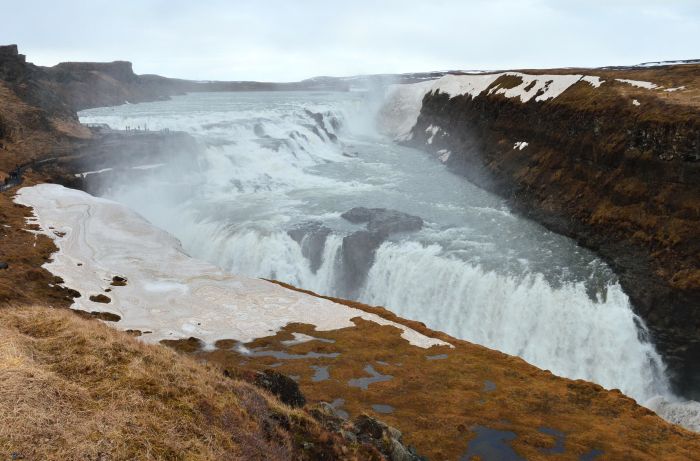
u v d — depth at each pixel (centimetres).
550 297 4538
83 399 1371
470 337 4872
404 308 5250
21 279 3750
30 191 6150
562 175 6366
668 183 4959
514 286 4706
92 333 1752
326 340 3644
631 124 5562
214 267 4797
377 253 5525
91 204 5947
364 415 2038
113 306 3756
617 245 5066
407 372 3241
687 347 4084
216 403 1563
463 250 5400
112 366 1567
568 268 4916
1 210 5312
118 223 5522
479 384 3145
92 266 4397
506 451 2494
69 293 3797
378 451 1814
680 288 4228
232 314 3906
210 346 3381
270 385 1975
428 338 3838
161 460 1239
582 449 2534
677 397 4112
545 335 4506
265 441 1522
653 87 6156
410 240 5697
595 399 3036
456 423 2691
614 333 4262
